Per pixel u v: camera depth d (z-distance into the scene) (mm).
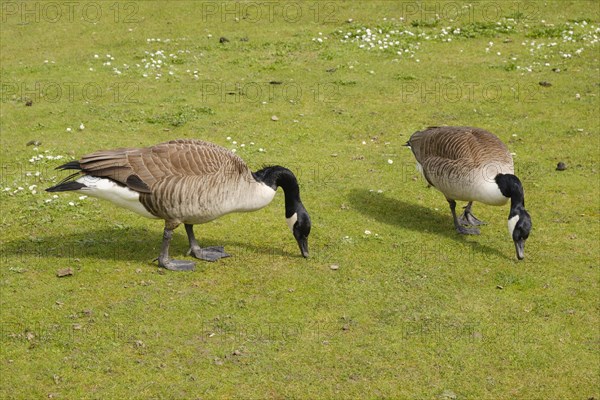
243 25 19531
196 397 6484
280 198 10945
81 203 10469
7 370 6801
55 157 11969
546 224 10094
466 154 9391
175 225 8492
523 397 6613
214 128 13406
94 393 6508
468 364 7051
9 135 13016
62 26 19547
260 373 6828
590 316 7898
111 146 12539
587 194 10969
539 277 8703
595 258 9141
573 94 15055
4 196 10609
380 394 6594
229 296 8109
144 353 7078
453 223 10219
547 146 12711
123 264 8773
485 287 8461
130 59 17203
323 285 8391
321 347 7238
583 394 6668
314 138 13062
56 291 8133
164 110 14188
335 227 9922
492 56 17391
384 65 16875
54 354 7043
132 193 8164
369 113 14219
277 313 7805
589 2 20578
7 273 8500
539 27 19156
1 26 19578
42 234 9562
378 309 7938
